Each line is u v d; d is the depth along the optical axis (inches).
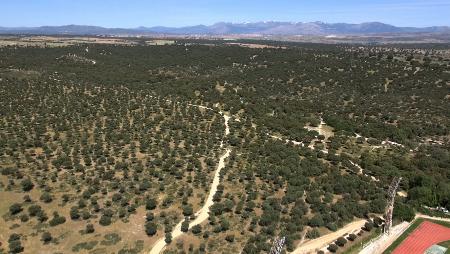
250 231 3412.9
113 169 4175.7
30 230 3297.2
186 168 4330.7
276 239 3068.4
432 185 4448.8
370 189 4197.8
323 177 4345.5
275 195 3971.5
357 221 3759.8
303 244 3336.6
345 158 4963.1
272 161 4616.1
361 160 4990.2
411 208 4042.8
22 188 3767.2
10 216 3427.7
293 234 3410.4
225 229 3400.6
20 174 3937.0
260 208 3722.9
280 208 3698.3
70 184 3887.8
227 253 3134.8
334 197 4072.3
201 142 5078.7
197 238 3294.8
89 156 4414.4
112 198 3690.9
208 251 3152.1
